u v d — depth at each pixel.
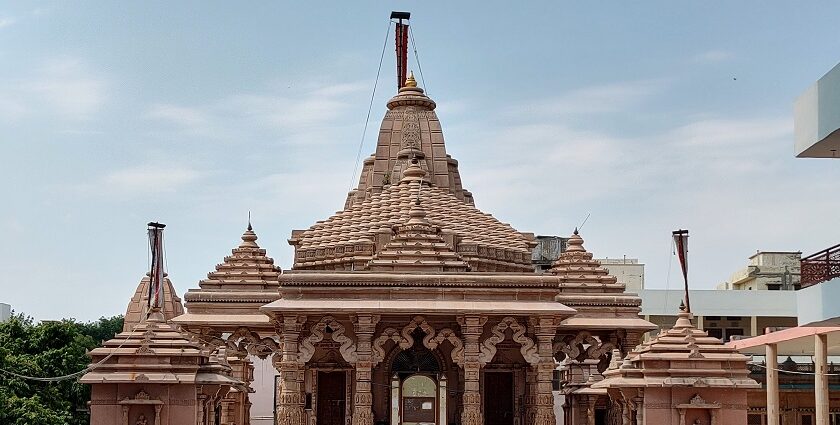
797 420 79.06
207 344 53.62
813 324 38.75
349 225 60.28
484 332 51.56
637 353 45.06
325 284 50.97
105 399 42.03
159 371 42.22
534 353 50.88
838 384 78.31
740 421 43.25
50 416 57.16
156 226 45.91
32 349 63.09
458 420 54.00
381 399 54.16
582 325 58.56
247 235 64.25
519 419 55.19
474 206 67.88
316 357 54.56
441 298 50.97
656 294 93.50
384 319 51.38
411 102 65.88
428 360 54.66
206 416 44.53
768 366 69.56
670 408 43.34
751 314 91.81
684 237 46.38
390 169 64.06
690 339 44.31
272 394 76.69
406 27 69.50
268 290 61.53
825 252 38.66
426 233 55.44
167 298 71.56
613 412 56.75
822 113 35.31
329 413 54.72
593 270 62.59
